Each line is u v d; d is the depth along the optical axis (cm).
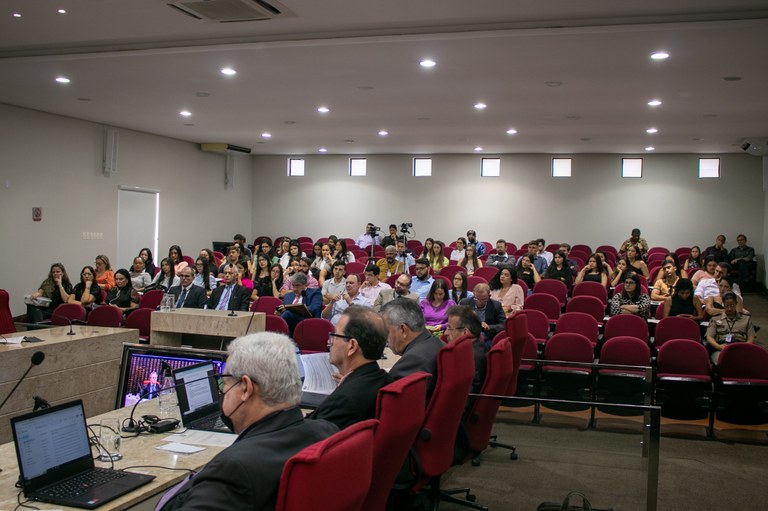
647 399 500
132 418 322
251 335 219
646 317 804
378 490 271
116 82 916
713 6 594
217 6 618
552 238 1652
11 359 467
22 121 1127
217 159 1659
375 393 293
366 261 1315
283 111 1117
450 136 1379
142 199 1415
